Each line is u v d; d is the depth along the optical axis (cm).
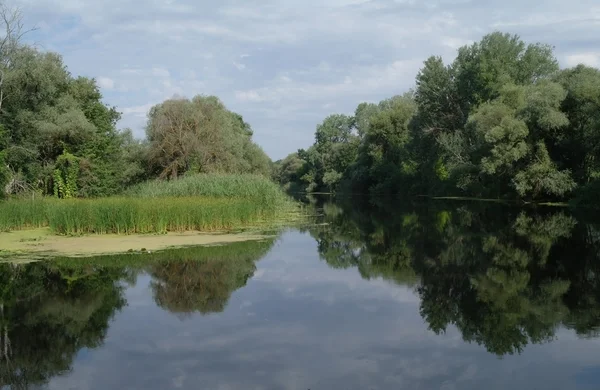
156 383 745
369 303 1205
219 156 4303
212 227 2562
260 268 1647
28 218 2530
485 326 1013
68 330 1005
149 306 1180
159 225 2336
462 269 1614
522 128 3947
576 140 4050
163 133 4134
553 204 4156
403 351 872
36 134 3731
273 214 3391
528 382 740
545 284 1380
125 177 4269
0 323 1057
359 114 9988
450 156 5497
